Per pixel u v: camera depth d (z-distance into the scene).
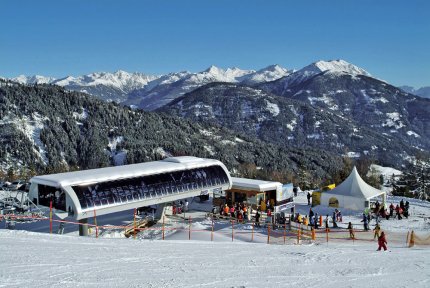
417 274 15.55
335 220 33.50
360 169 90.69
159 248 18.88
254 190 37.28
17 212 28.02
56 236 19.69
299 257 18.61
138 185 31.27
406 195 68.12
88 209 27.48
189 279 13.20
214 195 40.06
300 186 73.06
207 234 28.95
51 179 28.09
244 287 12.66
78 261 14.62
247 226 31.50
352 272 15.57
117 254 16.45
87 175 29.56
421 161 73.56
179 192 33.62
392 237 28.30
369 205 38.03
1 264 13.53
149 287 11.96
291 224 31.84
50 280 12.02
